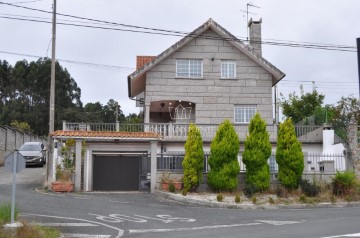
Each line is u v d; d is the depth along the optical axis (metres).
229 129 22.66
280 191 21.48
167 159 23.19
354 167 24.36
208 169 23.27
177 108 30.25
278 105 41.03
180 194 21.14
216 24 29.33
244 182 23.11
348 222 14.38
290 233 12.28
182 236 12.12
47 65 71.31
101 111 77.12
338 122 29.89
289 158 22.30
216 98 29.50
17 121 61.81
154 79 29.17
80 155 22.80
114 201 19.33
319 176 23.31
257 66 30.03
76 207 17.42
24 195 20.12
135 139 22.89
